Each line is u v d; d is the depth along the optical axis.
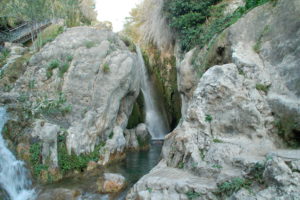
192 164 5.55
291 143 5.26
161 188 5.00
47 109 9.88
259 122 5.58
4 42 18.23
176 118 16.84
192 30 11.66
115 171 9.21
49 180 7.88
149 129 17.03
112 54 11.65
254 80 6.13
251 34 7.21
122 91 11.64
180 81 10.86
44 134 8.25
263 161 4.34
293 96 5.47
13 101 10.21
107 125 10.74
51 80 10.92
